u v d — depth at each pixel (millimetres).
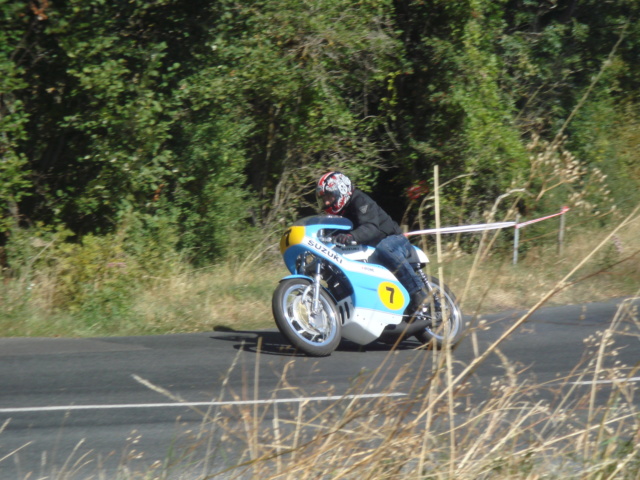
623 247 25125
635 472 7461
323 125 27203
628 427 8508
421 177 29766
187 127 23594
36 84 21641
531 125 30359
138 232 21469
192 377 13148
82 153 22359
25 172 20109
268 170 28344
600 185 29250
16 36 20500
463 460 6953
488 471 7051
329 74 27359
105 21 20875
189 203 24219
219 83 22859
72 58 20531
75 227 22750
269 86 25250
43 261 19344
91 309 18062
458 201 28312
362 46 26578
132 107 20969
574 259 24797
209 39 22641
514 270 22531
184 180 23172
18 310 17391
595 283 23031
